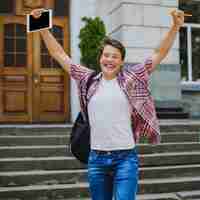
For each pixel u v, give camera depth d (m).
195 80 10.30
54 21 9.11
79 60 8.82
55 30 9.13
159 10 9.09
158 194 5.88
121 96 3.04
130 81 3.06
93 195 3.15
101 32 8.17
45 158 6.38
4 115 8.85
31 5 9.05
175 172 6.40
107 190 3.13
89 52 8.08
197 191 6.03
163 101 9.19
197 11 10.41
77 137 3.26
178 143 7.10
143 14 8.99
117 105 3.03
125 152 3.04
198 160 6.81
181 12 3.06
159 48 3.14
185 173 6.46
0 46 8.89
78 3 9.02
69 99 9.12
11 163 6.17
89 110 3.12
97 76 3.17
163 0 9.11
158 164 6.60
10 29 8.98
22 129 7.21
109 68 3.09
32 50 9.03
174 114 9.11
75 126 3.31
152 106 3.10
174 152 6.99
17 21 9.00
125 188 2.99
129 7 8.91
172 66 9.27
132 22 8.91
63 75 9.13
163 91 9.20
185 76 10.23
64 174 6.02
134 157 3.08
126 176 3.01
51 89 9.09
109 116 3.03
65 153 6.62
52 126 7.45
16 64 8.97
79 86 3.21
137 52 8.92
